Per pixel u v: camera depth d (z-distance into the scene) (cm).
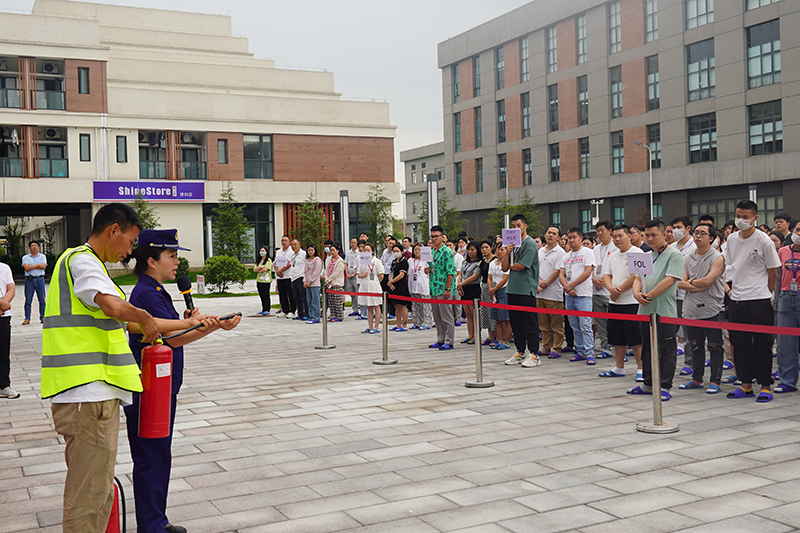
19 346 1317
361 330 1501
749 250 714
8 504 446
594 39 4512
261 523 402
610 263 874
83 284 315
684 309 786
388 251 1739
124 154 4175
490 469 495
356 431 612
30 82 3884
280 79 5144
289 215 4759
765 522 386
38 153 3925
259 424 646
